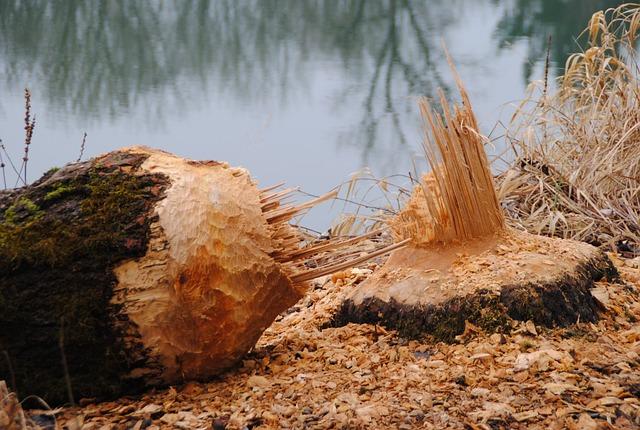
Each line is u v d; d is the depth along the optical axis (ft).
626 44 31.55
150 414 14.16
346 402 14.21
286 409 14.05
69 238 14.46
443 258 18.16
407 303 17.54
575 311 17.30
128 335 14.49
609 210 26.76
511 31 56.34
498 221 18.81
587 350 15.97
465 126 18.19
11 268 14.28
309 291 21.81
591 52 30.99
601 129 29.84
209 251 14.78
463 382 14.89
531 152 29.63
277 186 16.40
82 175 15.28
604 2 57.31
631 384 14.42
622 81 31.32
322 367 16.15
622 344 16.57
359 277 21.50
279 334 18.88
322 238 28.04
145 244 14.49
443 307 17.16
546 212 27.37
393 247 16.49
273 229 15.97
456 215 18.28
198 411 14.34
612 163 28.48
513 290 17.10
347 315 18.61
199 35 63.10
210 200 15.15
